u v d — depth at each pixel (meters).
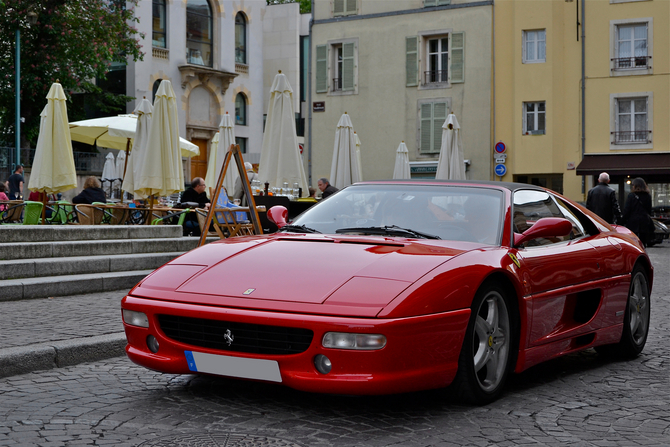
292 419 4.05
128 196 24.16
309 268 4.20
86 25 32.66
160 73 37.69
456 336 4.07
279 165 14.66
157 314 4.22
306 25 46.03
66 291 8.34
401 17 34.81
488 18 33.25
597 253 5.56
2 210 12.02
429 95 34.41
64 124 12.30
